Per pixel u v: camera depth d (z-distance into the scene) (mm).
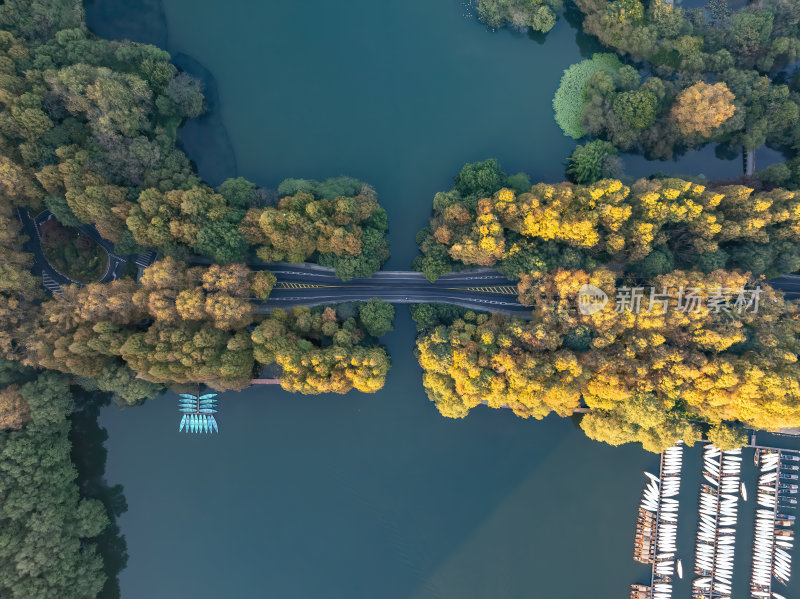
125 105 93188
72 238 102000
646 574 105312
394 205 108062
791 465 104000
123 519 106000
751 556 103938
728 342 88375
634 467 106812
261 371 104250
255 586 105562
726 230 93000
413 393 106438
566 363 88625
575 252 94562
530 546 105812
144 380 95438
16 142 94188
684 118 98375
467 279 104812
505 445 106875
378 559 105625
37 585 90250
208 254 99062
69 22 98812
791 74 106688
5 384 93188
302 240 93562
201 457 106438
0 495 89188
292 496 106312
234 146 108188
